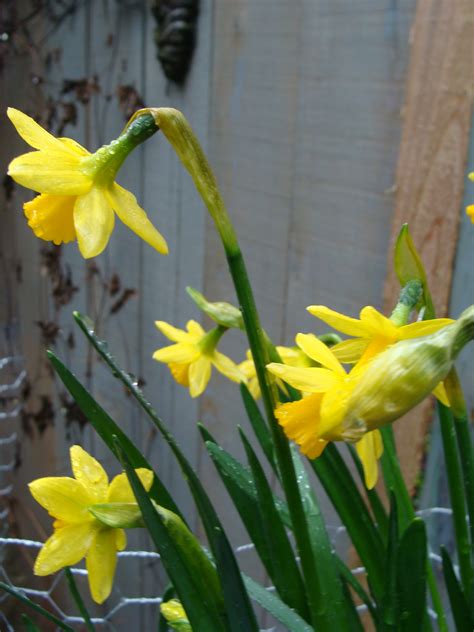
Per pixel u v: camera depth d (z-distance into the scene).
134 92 0.72
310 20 0.50
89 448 0.92
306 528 0.23
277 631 0.59
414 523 0.21
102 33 0.78
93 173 0.22
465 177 0.39
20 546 1.07
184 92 0.65
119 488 0.24
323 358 0.20
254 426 0.29
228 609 0.22
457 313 0.40
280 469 0.22
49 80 0.92
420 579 0.22
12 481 1.18
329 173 0.49
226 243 0.21
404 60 0.43
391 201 0.45
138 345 0.78
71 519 0.24
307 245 0.52
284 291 0.55
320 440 0.20
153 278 0.74
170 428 0.74
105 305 0.84
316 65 0.50
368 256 0.47
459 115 0.39
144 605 0.79
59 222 0.23
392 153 0.44
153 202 0.72
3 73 1.05
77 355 0.93
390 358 0.19
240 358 0.60
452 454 0.25
